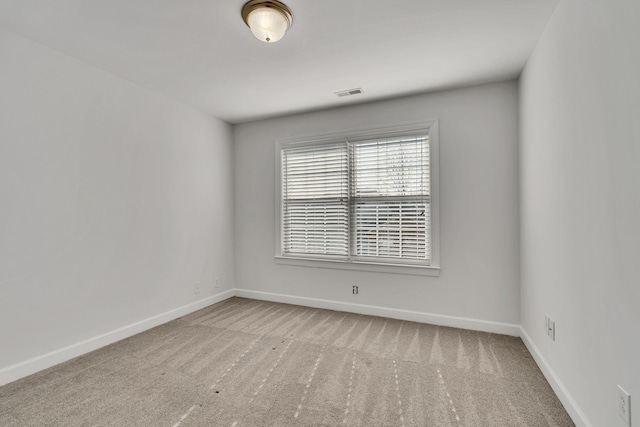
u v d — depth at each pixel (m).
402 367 2.07
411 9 1.72
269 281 3.71
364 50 2.16
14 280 1.94
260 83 2.71
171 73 2.51
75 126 2.27
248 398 1.72
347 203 3.29
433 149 2.89
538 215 2.06
